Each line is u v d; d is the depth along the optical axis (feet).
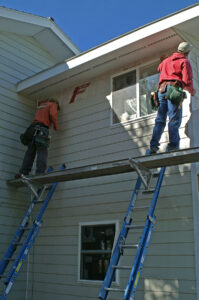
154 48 19.40
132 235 18.02
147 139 18.98
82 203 20.68
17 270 17.30
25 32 25.81
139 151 19.13
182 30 17.88
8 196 22.53
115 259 14.23
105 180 20.02
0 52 24.32
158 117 16.74
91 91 22.44
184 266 15.92
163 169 16.47
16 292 21.29
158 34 18.12
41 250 21.74
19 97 24.56
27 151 21.95
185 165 17.07
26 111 24.75
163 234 16.93
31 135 21.71
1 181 22.31
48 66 27.73
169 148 16.06
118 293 17.62
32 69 26.23
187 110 17.66
